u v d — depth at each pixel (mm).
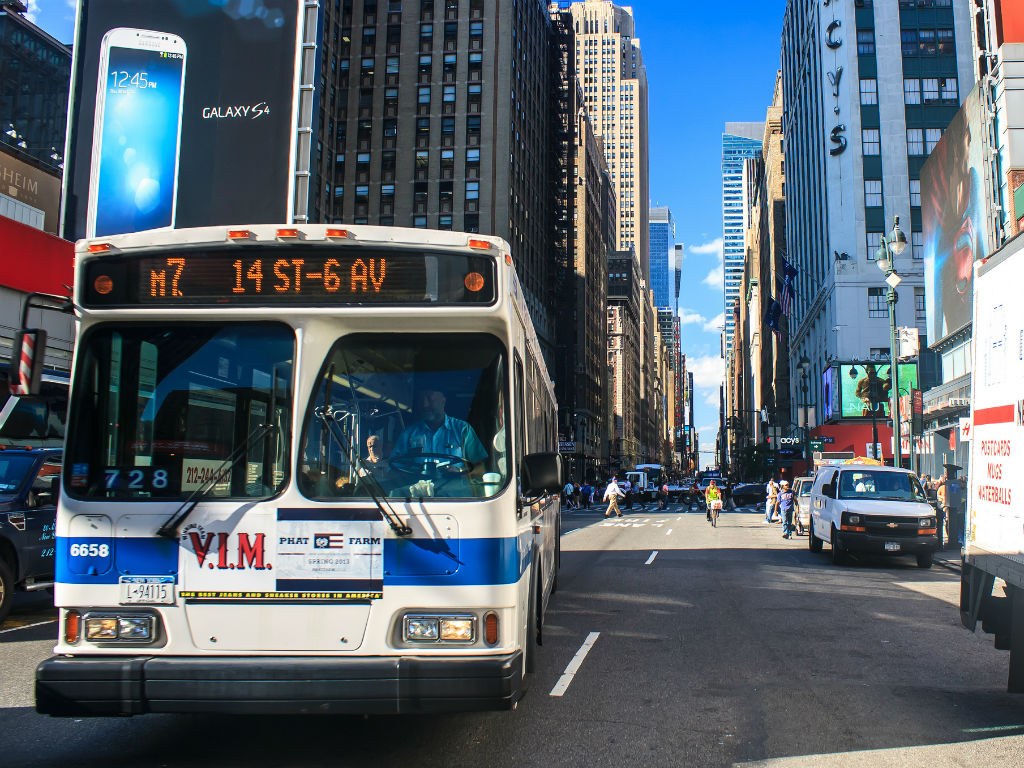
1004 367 5828
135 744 5129
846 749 5188
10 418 15609
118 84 18422
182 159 18203
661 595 12016
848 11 68062
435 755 4973
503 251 4809
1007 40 30047
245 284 4781
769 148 118688
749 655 7973
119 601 4562
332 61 63875
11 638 8570
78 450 4727
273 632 4508
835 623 9750
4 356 17984
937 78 66562
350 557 4539
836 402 58969
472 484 4652
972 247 33000
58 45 32750
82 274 4836
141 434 4734
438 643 4473
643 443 192625
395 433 4711
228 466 4652
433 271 4785
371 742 5223
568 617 10109
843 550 16156
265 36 18234
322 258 4789
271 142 18031
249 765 4738
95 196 18250
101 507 4633
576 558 17625
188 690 4258
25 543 9125
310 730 5477
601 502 69188
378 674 4273
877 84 66938
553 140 80688
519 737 5371
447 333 4812
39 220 24281
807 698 6426
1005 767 4852
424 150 63562
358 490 4621
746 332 179125
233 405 4727
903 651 8195
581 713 5961
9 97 30594
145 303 4789
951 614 10422
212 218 18000
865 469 17281
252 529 4574
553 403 11383
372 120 64375
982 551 6254
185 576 4562
